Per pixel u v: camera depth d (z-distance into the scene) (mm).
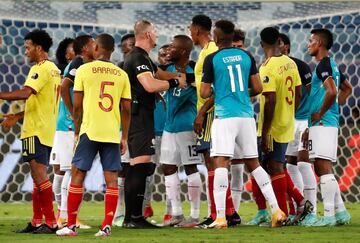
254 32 47625
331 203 27875
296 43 46969
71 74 26625
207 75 26156
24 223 30516
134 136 27094
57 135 28438
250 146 26516
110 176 24141
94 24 44281
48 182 25703
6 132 42062
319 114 27328
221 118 26156
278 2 42875
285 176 28297
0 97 24859
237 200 29422
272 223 27094
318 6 43844
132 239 22906
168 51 29609
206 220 28344
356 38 46469
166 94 30578
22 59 45812
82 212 37031
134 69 26922
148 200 31891
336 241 22578
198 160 29047
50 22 43719
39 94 25531
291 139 28234
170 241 22391
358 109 44656
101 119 23844
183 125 28938
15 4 43062
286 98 28031
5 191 41875
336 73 27625
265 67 27750
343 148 43562
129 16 44406
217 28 26406
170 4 44125
